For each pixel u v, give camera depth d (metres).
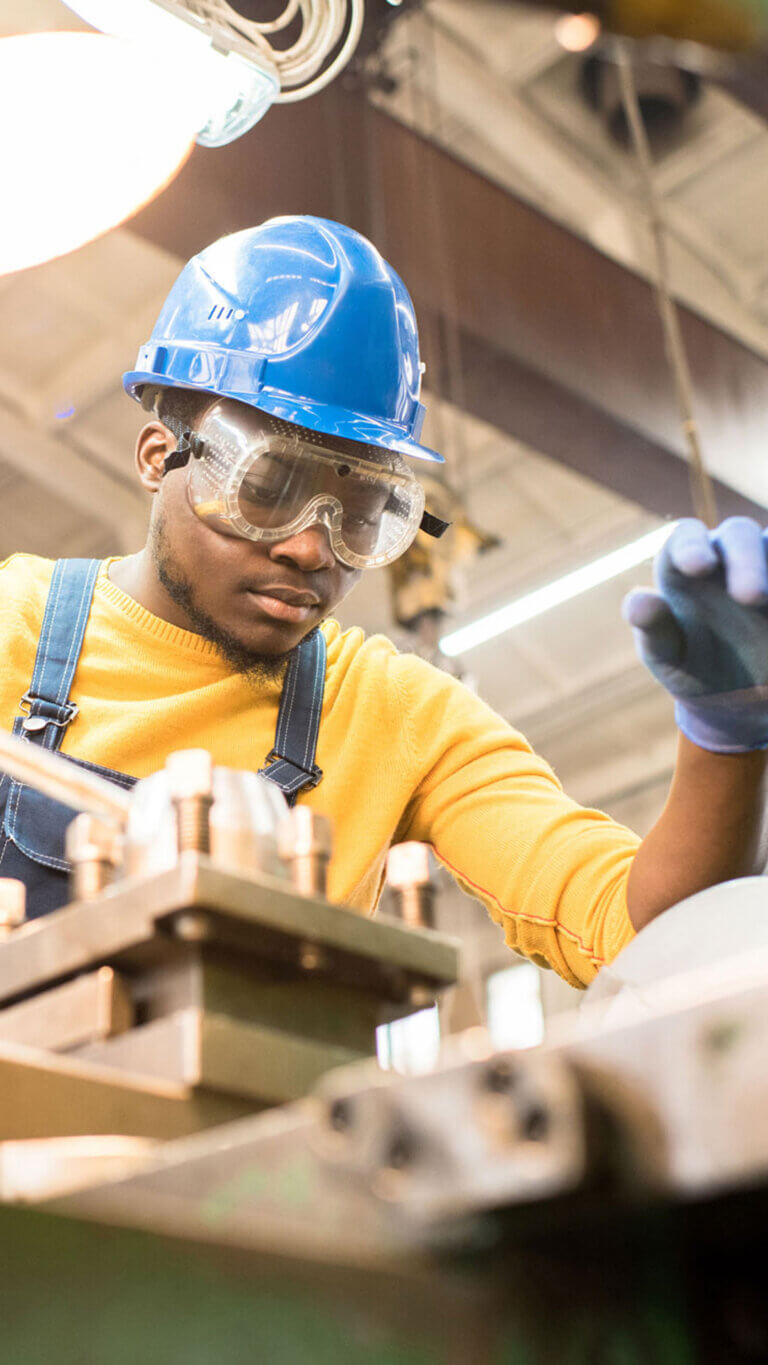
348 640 1.69
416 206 5.24
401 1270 0.46
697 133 6.61
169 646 1.57
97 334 7.55
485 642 8.86
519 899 1.43
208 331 1.57
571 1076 0.44
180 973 0.71
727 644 1.02
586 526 8.27
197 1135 0.68
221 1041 0.69
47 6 3.51
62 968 0.74
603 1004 0.78
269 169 4.81
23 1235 0.41
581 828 1.45
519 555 8.49
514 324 5.52
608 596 8.52
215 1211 0.47
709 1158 0.42
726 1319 0.49
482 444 7.80
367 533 1.53
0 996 0.77
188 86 1.93
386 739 1.60
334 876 1.51
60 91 1.84
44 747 1.51
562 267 5.69
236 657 1.54
